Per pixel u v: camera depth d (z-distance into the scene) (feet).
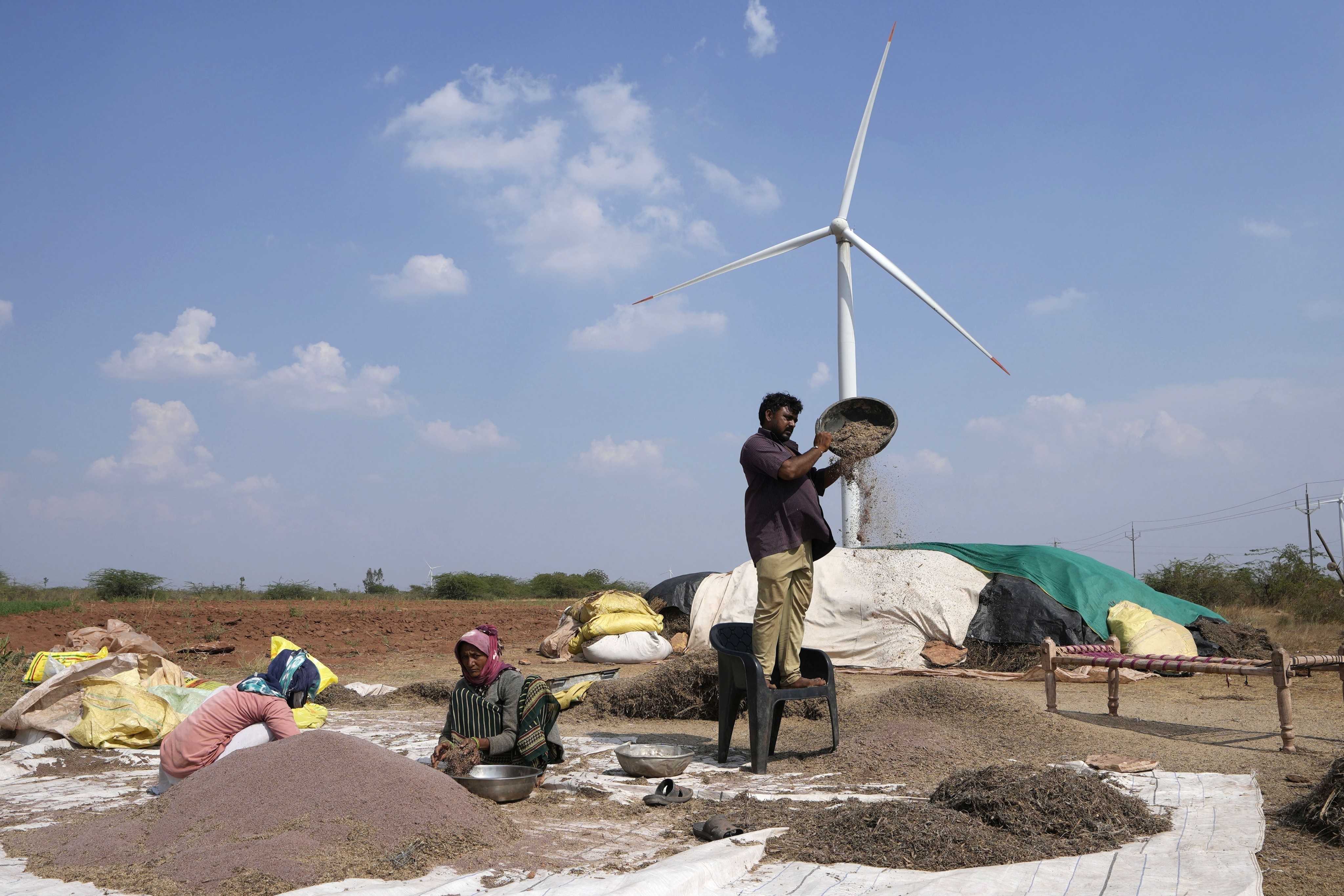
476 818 12.75
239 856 11.14
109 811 14.90
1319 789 13.87
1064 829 12.84
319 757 13.21
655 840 13.03
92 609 58.85
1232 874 10.93
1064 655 25.95
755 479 20.18
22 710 21.49
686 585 51.55
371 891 10.23
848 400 22.93
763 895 10.57
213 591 95.55
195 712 15.93
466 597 134.82
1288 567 95.09
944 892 10.31
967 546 46.52
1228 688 34.88
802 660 21.39
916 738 20.26
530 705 16.60
